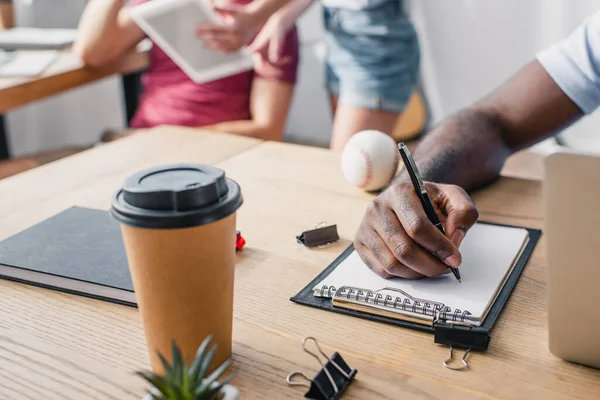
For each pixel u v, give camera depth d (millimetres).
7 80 1924
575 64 1162
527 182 1138
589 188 575
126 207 573
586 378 637
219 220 584
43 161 2178
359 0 2336
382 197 850
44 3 3020
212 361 641
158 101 2461
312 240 931
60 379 657
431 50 2764
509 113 1188
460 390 625
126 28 2162
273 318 758
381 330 728
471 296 757
